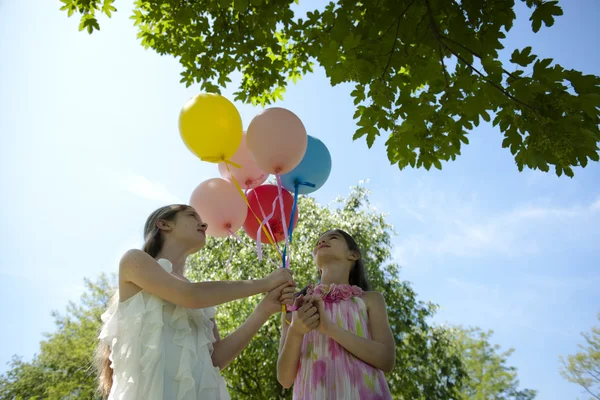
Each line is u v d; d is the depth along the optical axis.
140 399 1.58
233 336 2.01
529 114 2.52
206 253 9.20
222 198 2.52
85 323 12.97
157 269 1.82
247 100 3.93
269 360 8.02
